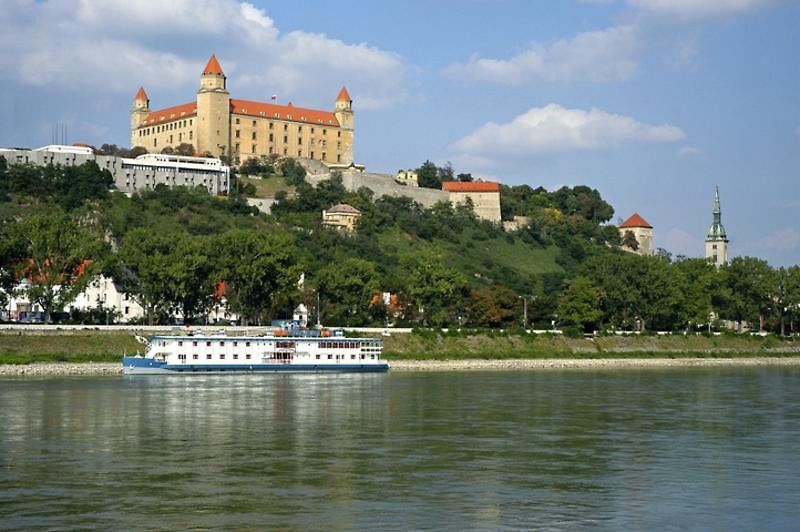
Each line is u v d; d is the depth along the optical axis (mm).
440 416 113625
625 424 108500
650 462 83875
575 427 105438
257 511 64188
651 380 177000
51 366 168875
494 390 148750
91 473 76125
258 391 141625
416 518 62938
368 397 134875
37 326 181875
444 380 169625
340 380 166500
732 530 61812
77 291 195000
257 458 83375
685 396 143250
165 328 194250
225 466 79500
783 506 67812
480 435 98500
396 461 82625
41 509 64250
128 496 68062
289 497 68312
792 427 106938
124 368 170000
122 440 92688
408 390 146875
